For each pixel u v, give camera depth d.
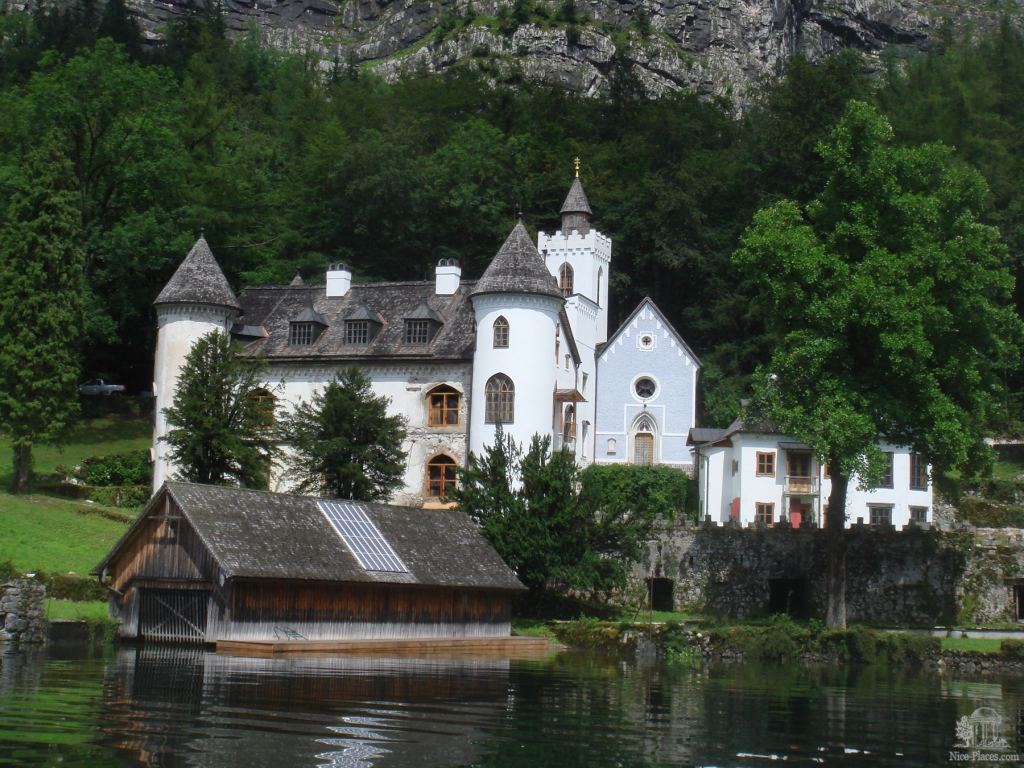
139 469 68.69
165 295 67.12
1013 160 106.75
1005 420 90.81
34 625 39.31
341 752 22.91
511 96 132.62
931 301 51.66
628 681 37.31
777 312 55.47
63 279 65.94
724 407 93.38
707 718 29.69
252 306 73.31
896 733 28.61
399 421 57.59
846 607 57.34
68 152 81.94
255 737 23.91
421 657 42.47
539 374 65.38
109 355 89.88
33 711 25.70
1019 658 47.84
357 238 101.38
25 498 60.28
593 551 54.62
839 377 53.06
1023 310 95.19
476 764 22.62
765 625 52.50
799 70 107.56
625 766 23.09
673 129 117.56
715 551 58.12
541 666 41.12
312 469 55.78
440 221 103.00
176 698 28.16
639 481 80.50
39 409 62.84
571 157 116.38
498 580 48.62
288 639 41.34
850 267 53.47
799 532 57.91
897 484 73.81
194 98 98.31
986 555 57.81
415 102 141.62
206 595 41.34
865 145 54.47
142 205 85.25
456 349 67.31
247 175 98.31
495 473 55.12
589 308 84.38
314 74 185.12
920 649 48.47
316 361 68.75
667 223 102.25
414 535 47.94
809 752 25.56
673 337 88.81
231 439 52.84
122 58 84.94
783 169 104.75
